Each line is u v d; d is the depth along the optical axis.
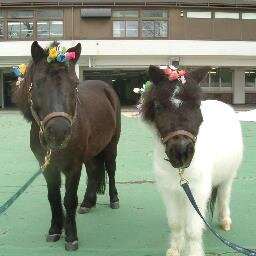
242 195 6.06
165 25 26.91
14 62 26.73
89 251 4.17
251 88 29.84
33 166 8.27
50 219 5.10
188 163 3.24
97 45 26.14
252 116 17.11
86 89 5.21
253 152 9.59
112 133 5.36
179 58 26.86
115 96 5.75
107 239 4.47
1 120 17.94
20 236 4.57
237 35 27.25
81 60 26.84
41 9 26.44
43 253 4.14
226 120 4.36
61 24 26.55
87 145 4.46
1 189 6.55
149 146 10.58
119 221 5.02
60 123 3.53
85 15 26.12
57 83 3.64
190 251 3.58
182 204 3.77
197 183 3.53
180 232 3.82
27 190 6.38
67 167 4.24
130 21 26.66
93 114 4.72
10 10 26.55
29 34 26.72
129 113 20.98
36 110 3.84
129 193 6.20
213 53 26.73
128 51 26.28
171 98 3.26
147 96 3.48
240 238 4.45
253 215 5.19
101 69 28.02
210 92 29.42
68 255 4.08
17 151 9.99
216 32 27.09
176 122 3.22
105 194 6.19
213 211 4.74
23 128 14.74
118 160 8.79
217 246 4.22
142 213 5.30
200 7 26.73
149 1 26.39
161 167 3.59
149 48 26.34
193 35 26.98
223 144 4.08
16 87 4.46
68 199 4.24
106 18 26.45
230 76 29.62
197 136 3.46
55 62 3.74
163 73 3.39
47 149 3.98
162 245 4.29
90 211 5.40
